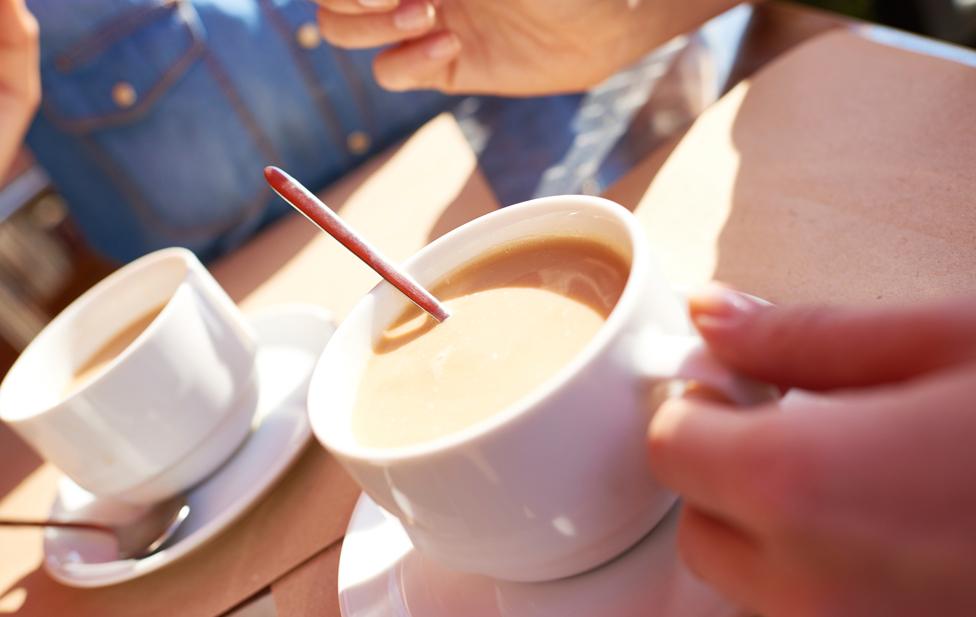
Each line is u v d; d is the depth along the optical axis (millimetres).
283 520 457
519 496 327
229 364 486
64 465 468
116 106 900
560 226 396
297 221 688
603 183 562
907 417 223
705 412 279
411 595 373
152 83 898
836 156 479
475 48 622
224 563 450
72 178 957
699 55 637
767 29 626
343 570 392
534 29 601
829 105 511
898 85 503
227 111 926
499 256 405
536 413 319
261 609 420
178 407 468
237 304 614
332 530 439
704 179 508
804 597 252
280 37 936
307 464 483
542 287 385
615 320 328
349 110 983
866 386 273
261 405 509
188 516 471
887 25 1105
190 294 481
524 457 323
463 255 407
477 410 357
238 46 919
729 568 278
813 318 282
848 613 243
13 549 521
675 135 562
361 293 567
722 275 447
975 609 223
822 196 461
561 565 346
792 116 517
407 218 609
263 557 443
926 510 216
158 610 443
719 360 305
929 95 488
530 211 399
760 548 263
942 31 1074
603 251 382
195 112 914
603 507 334
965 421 216
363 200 653
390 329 403
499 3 597
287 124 959
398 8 578
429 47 586
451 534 339
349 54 960
